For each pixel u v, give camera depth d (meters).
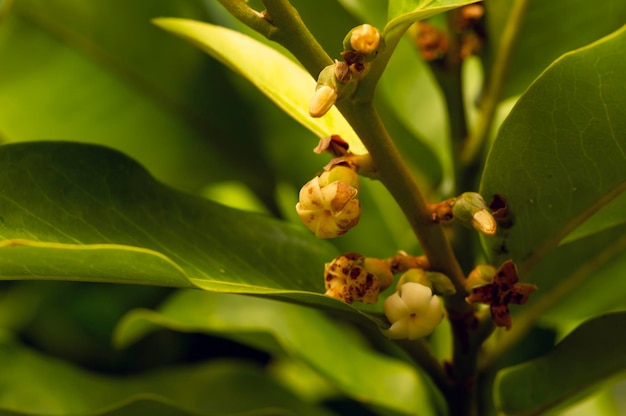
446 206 0.41
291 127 0.55
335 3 0.51
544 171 0.42
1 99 0.55
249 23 0.40
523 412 0.46
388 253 0.53
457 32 0.48
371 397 0.51
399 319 0.41
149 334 0.64
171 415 0.47
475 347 0.44
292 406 0.53
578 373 0.45
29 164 0.43
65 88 0.55
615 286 0.50
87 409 0.52
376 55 0.39
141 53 0.55
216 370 0.54
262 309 0.54
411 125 0.53
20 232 0.42
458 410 0.45
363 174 0.41
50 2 0.54
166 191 0.45
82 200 0.43
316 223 0.40
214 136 0.56
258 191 0.56
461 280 0.42
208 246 0.44
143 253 0.39
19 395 0.52
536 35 0.48
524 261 0.43
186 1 0.55
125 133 0.56
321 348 0.52
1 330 0.59
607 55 0.39
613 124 0.40
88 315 0.65
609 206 0.44
